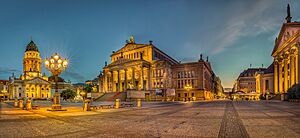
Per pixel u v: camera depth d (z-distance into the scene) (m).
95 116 14.60
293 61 50.59
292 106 25.45
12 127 9.66
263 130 8.45
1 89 130.50
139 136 7.55
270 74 83.50
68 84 141.38
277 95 61.09
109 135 7.75
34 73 125.44
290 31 55.44
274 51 68.56
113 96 62.06
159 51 79.06
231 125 9.84
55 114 16.19
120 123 10.89
